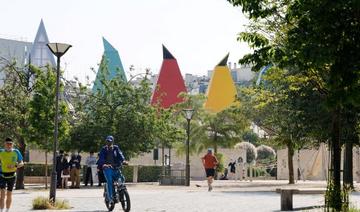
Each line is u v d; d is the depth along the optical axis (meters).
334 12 9.98
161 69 105.12
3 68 34.69
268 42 12.83
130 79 41.22
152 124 40.66
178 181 39.03
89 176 35.84
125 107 40.44
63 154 33.09
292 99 26.94
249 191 30.73
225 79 105.44
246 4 12.02
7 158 16.14
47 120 30.86
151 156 59.34
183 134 43.78
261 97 26.88
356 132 26.31
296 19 11.70
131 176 45.34
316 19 10.03
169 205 20.20
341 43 10.09
